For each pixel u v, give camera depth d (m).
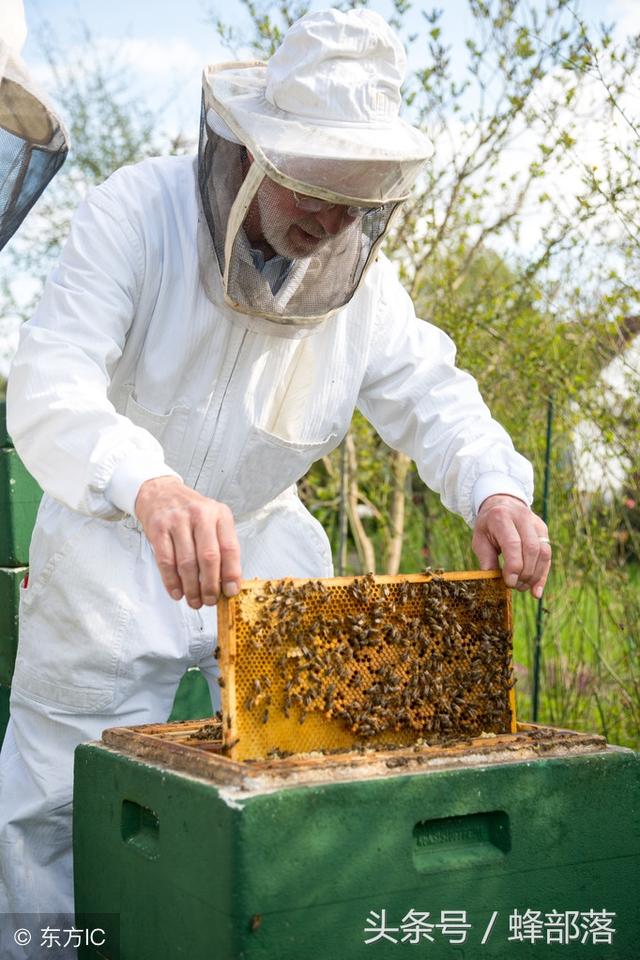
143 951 1.62
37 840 2.33
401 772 1.54
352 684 1.70
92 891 1.80
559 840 1.63
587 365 4.17
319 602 1.68
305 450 2.40
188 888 1.48
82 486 1.78
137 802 1.64
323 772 1.50
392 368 2.46
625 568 4.09
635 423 3.82
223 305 2.14
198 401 2.25
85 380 1.93
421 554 5.11
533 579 1.92
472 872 1.56
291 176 1.85
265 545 2.50
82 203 2.19
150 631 2.26
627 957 1.70
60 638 2.27
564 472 4.25
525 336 4.22
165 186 2.22
